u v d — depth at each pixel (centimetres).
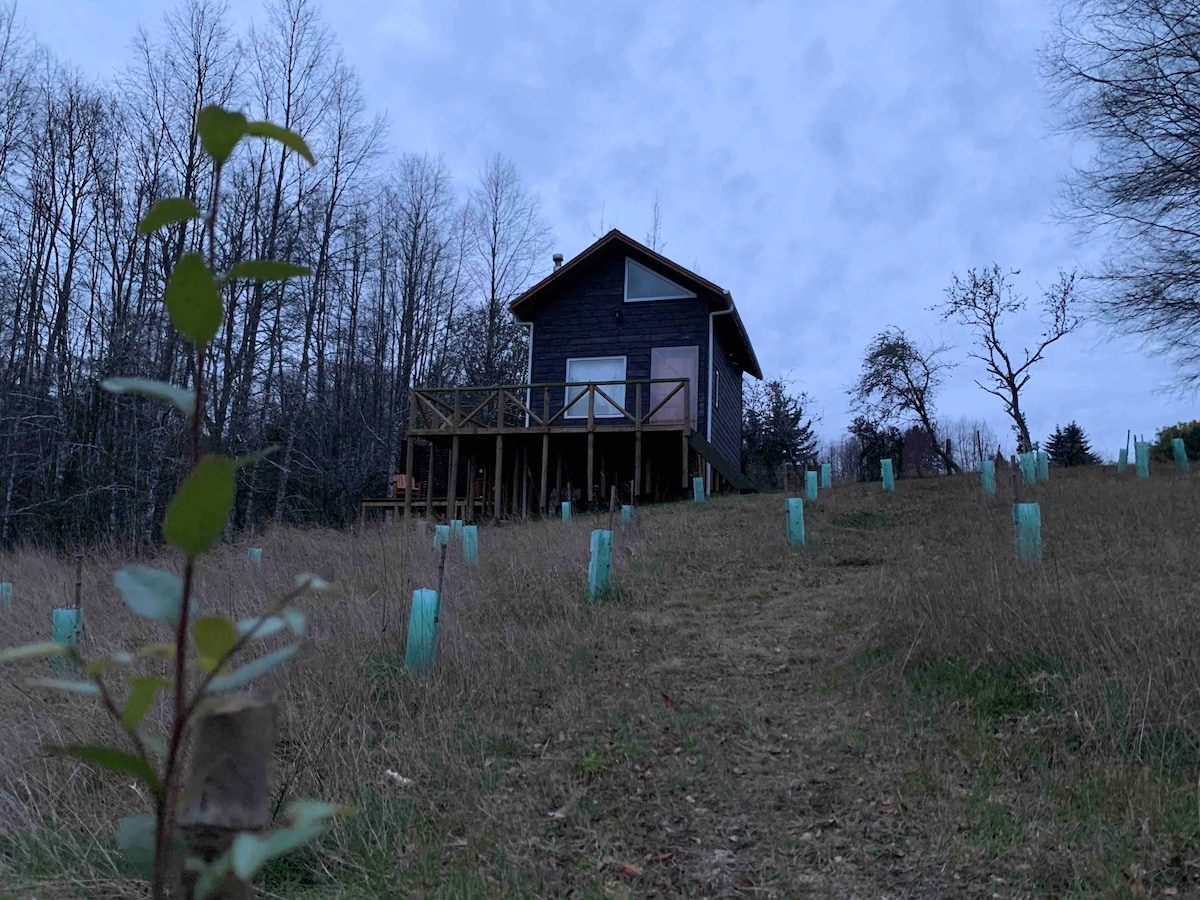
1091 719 458
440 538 1008
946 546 984
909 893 345
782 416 3750
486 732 498
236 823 111
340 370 2988
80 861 337
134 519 1734
